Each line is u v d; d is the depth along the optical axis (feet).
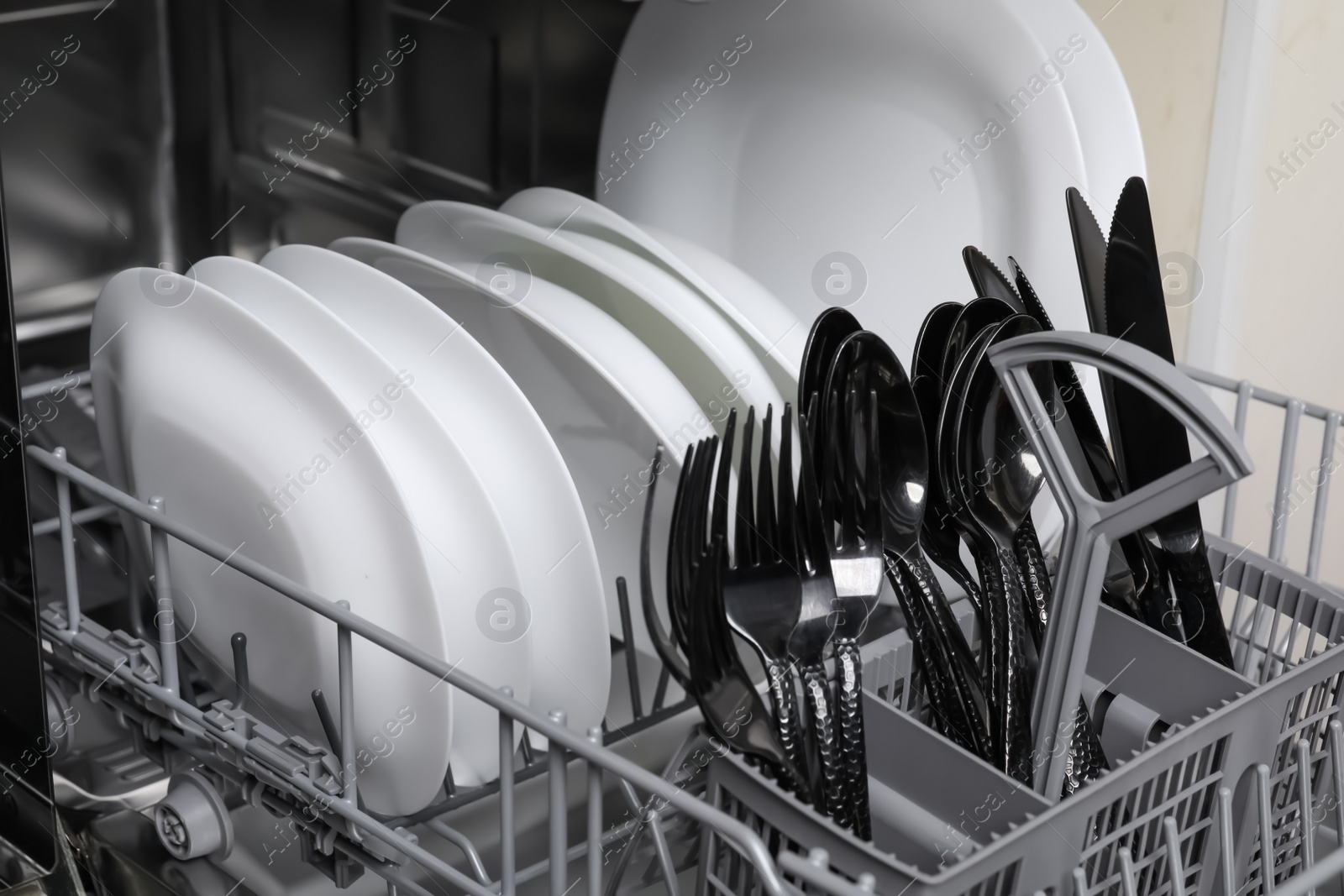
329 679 1.90
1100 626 1.96
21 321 2.61
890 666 1.97
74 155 2.61
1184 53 2.85
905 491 1.85
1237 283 3.03
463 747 2.00
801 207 2.83
